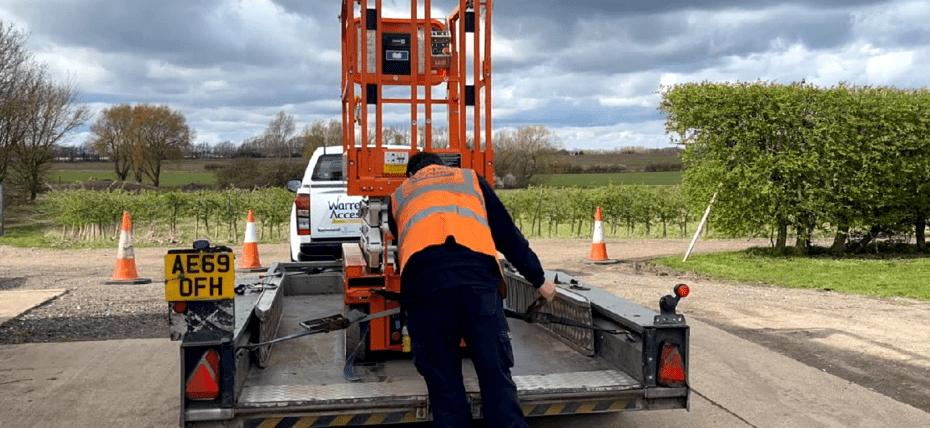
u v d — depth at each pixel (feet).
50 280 34.86
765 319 24.89
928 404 15.90
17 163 99.04
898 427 14.35
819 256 43.09
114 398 16.26
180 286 10.36
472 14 15.11
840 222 41.34
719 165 40.98
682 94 41.73
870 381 17.60
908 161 41.34
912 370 18.49
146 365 18.99
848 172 40.40
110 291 31.07
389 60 14.83
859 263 39.09
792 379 17.69
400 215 11.62
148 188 171.83
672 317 11.87
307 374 12.92
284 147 201.87
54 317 25.22
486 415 10.49
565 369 13.30
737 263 39.45
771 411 15.35
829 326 23.67
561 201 65.21
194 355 10.48
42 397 16.30
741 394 16.55
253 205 64.03
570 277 17.43
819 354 20.15
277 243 60.29
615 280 33.99
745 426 14.44
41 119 101.24
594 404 11.66
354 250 16.37
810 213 41.39
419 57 15.25
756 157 40.24
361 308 13.78
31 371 18.42
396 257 13.62
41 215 93.20
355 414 10.96
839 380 17.58
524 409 11.48
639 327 11.90
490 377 10.44
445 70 15.28
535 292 16.76
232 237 64.28
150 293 30.45
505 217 11.61
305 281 22.50
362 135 14.55
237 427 10.66
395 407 11.05
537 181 158.81
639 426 14.47
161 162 215.92
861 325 23.80
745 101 39.99
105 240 61.00
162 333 22.82
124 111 208.74
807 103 39.65
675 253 46.65
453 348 10.82
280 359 14.10
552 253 47.80
